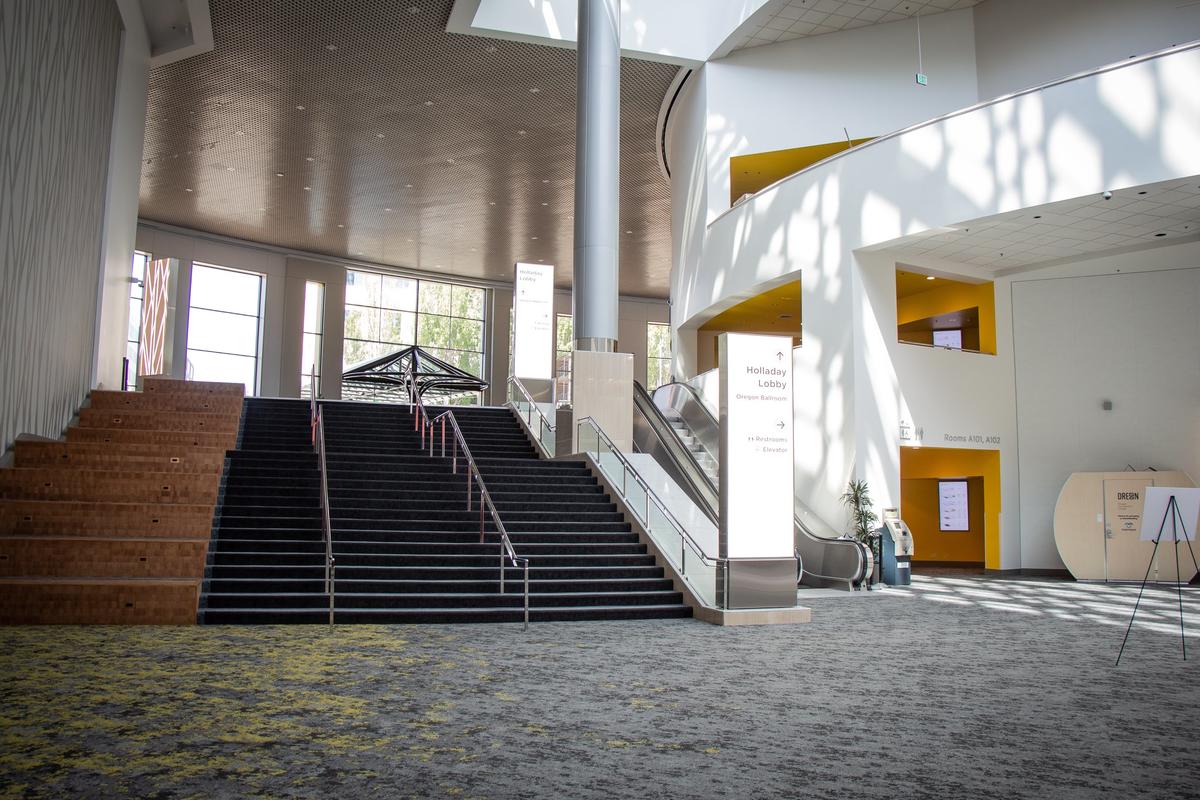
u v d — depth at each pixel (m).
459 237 31.00
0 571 9.49
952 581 17.14
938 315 21.11
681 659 7.93
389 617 10.04
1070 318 18.84
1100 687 6.82
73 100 12.30
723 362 11.00
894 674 7.30
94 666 6.89
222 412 16.03
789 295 22.78
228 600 9.91
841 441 17.25
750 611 10.55
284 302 31.86
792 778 4.36
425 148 23.52
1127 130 13.88
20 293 10.48
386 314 34.59
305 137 22.80
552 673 7.13
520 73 19.67
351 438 16.72
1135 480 17.42
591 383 16.31
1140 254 17.66
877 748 4.95
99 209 14.54
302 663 7.30
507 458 16.27
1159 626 10.64
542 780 4.25
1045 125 14.79
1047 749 4.97
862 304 17.39
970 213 15.62
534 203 27.59
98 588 9.21
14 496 10.69
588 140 16.94
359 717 5.46
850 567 15.28
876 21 20.36
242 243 30.97
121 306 16.62
